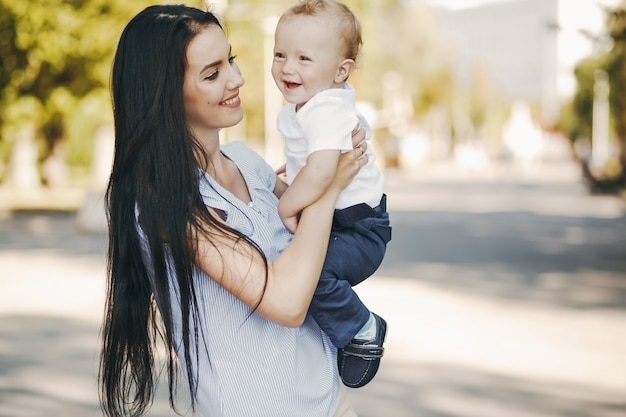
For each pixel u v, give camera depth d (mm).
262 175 3252
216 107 2836
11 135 30516
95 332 10172
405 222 25875
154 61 2752
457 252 18562
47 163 37250
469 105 114812
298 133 3088
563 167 67812
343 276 3066
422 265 16422
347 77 3176
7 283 14125
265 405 2824
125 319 2865
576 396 7555
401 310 11656
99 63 26812
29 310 11586
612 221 25672
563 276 14953
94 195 22828
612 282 14242
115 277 2857
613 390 7734
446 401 7414
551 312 11547
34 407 7172
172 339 2842
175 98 2758
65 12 25781
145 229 2734
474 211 29719
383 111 59062
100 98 27547
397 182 49094
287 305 2760
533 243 20266
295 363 2883
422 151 74875
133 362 2924
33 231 23344
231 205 2883
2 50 26672
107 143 36531
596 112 51188
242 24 33656
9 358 8891
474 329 10391
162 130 2746
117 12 26328
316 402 2918
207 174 2875
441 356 9023
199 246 2721
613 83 27203
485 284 14008
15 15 25625
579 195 37594
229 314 2811
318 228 2869
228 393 2803
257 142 46438
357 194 3113
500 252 18531
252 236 2895
